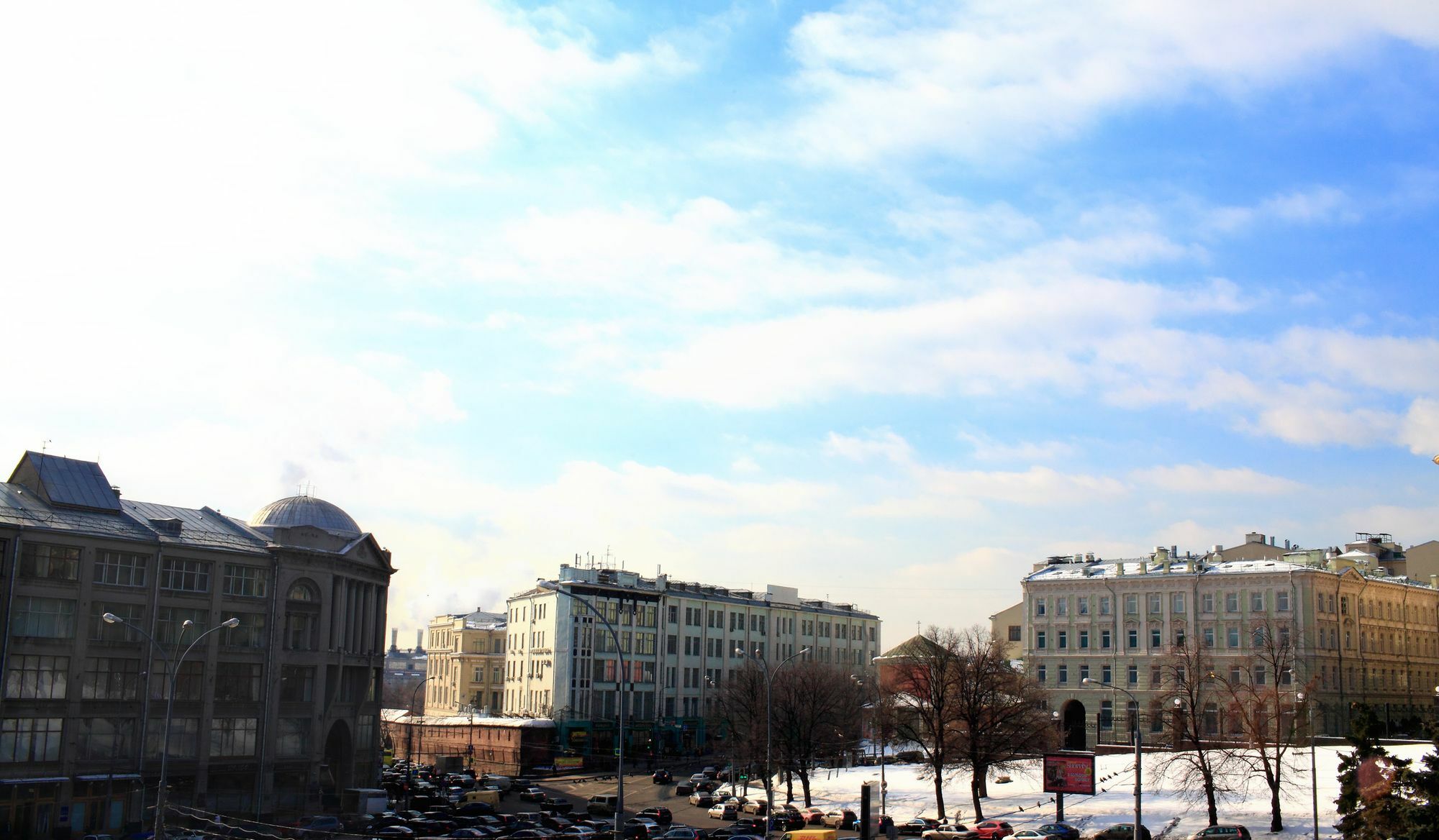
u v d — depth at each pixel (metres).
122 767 84.69
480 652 197.62
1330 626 136.12
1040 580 150.25
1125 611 144.12
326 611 99.38
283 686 95.81
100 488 92.00
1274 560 146.00
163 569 89.50
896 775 121.69
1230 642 137.00
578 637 150.38
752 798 111.00
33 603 82.31
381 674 110.38
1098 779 107.44
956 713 95.81
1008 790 107.88
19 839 78.06
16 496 87.50
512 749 141.00
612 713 152.38
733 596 174.38
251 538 98.06
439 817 91.81
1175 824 85.44
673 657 161.25
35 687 81.31
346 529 105.25
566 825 86.12
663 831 86.44
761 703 112.38
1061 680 146.75
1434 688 152.62
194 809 86.38
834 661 181.00
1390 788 48.50
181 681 89.38
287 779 95.00
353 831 84.81
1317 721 130.62
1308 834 78.69
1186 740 96.12
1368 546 174.50
